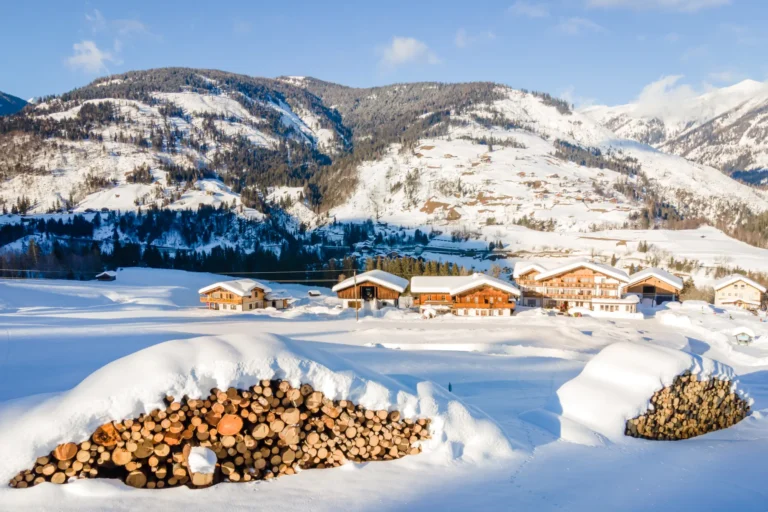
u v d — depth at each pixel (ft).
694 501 23.39
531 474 25.52
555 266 219.61
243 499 21.26
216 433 23.26
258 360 24.26
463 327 145.28
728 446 32.94
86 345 84.53
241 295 186.09
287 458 24.18
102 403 21.93
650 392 34.96
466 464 25.85
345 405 25.52
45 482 20.83
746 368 93.45
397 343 108.88
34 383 50.03
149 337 100.58
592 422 33.86
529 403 44.65
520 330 133.39
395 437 26.09
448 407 27.86
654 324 159.22
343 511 20.44
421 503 21.52
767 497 24.12
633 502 22.94
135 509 19.90
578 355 95.61
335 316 175.52
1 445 20.85
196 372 23.40
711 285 293.84
